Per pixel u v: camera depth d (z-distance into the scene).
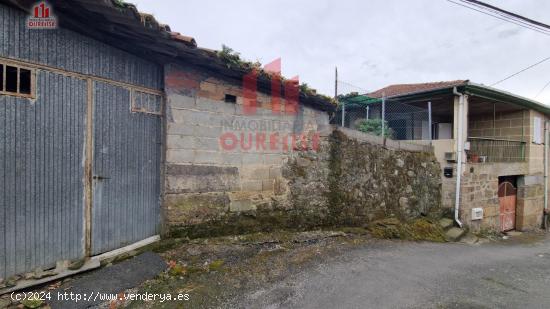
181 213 3.54
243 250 3.76
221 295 2.77
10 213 2.43
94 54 2.90
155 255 3.22
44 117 2.60
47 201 2.62
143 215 3.36
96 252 2.95
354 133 5.59
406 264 3.98
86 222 2.88
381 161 5.98
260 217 4.30
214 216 3.83
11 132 2.42
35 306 2.25
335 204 5.19
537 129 9.27
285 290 2.96
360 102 8.20
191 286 2.87
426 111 7.74
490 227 7.98
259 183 4.29
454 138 7.20
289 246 4.20
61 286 2.57
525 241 7.69
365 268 3.70
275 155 4.48
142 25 2.69
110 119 3.04
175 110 3.47
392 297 2.95
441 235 6.21
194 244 3.57
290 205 4.65
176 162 3.49
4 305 2.25
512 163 8.66
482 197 7.68
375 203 5.77
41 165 2.59
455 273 3.79
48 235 2.63
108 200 3.04
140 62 3.28
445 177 7.28
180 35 2.98
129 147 3.21
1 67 2.37
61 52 2.67
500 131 9.48
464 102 7.14
